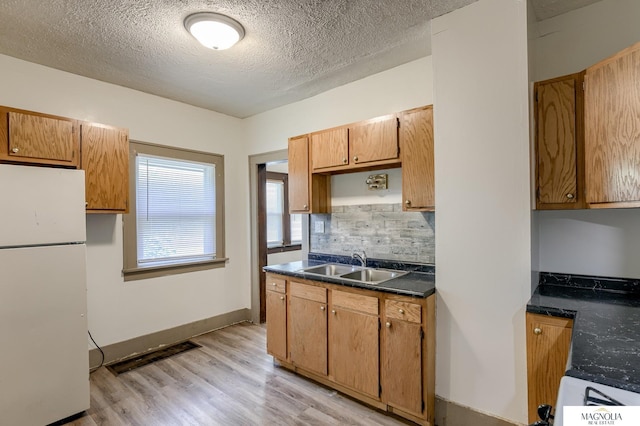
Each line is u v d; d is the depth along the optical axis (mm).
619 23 1984
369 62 2723
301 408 2293
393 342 2154
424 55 2623
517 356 1870
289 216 6066
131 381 2670
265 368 2898
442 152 2129
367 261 3010
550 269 2195
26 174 2025
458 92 2059
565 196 1860
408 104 2744
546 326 1693
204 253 3844
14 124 2256
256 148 4055
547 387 1688
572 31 2121
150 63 2670
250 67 2771
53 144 2434
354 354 2350
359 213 3104
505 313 1909
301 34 2275
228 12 2006
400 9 2021
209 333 3768
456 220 2076
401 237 2826
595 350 1174
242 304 4191
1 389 1921
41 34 2215
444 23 2098
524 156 1849
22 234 2004
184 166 3676
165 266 3430
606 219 2023
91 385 2607
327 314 2527
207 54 2533
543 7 2072
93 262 2953
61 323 2145
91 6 1910
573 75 1845
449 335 2100
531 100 1899
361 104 3041
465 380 2041
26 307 2012
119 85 3115
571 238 2125
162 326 3412
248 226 4152
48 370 2086
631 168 1559
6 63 2516
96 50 2445
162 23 2098
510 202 1896
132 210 3213
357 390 2344
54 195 2133
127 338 3154
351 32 2268
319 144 2984
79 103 2879
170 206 3547
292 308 2768
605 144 1652
